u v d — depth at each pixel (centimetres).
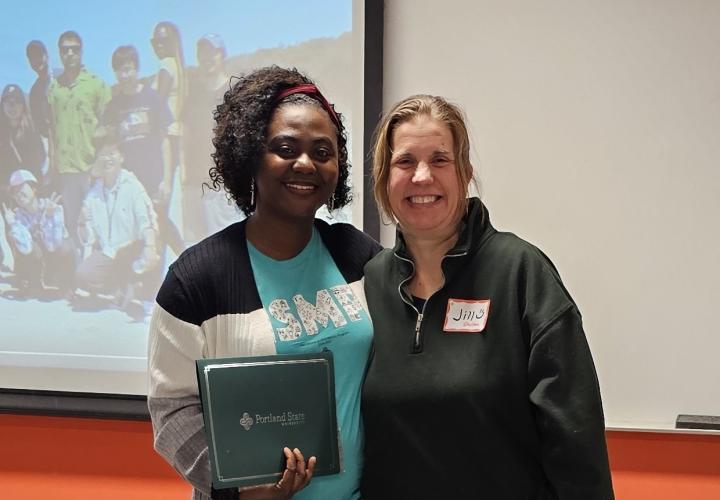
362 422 141
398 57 207
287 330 134
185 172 219
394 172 137
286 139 133
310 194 135
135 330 227
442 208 135
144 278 224
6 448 237
